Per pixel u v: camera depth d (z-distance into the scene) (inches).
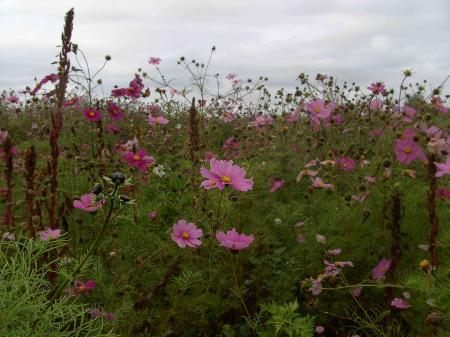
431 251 25.0
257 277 29.1
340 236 30.2
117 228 32.9
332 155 41.9
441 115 50.6
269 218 33.5
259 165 40.4
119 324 24.7
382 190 33.6
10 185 31.6
